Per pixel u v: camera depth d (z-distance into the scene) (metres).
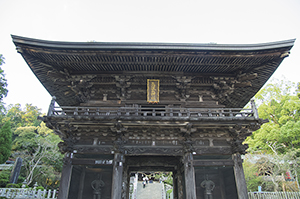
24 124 66.19
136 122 13.28
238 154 13.93
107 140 14.09
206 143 14.35
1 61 38.34
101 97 16.48
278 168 29.25
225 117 13.45
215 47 13.05
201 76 15.50
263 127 40.28
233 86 15.79
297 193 20.14
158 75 15.21
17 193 18.02
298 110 40.47
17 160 27.92
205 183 14.05
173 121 13.33
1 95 38.03
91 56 13.55
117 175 12.89
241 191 12.91
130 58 13.73
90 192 13.95
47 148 41.47
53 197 19.39
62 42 12.69
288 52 13.82
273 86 49.66
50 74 14.68
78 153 13.78
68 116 13.12
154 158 18.72
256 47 13.25
